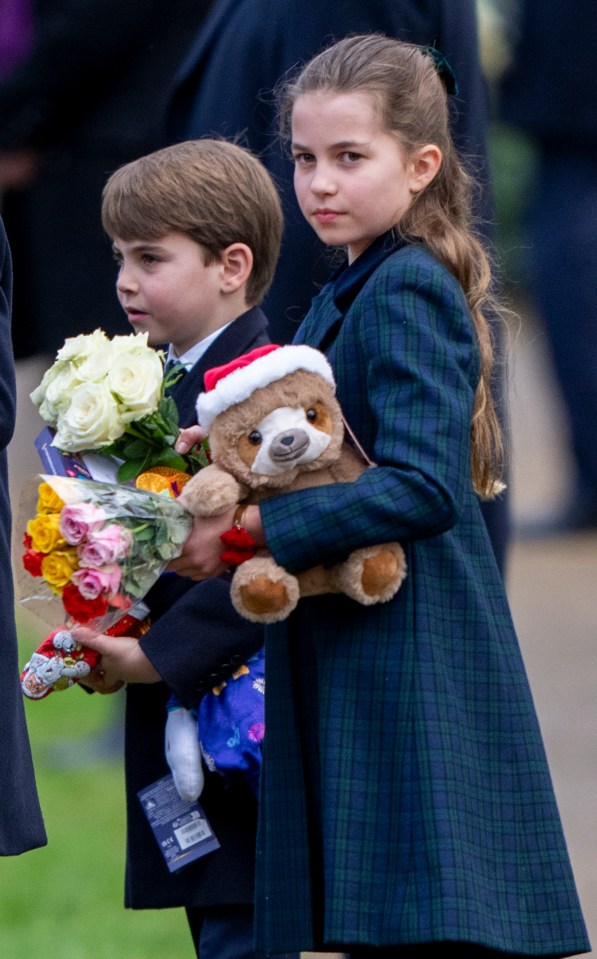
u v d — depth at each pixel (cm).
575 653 2683
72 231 2122
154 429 1198
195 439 1215
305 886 1111
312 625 1103
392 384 1059
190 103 1694
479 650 1089
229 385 1050
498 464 1162
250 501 1076
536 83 3338
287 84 1388
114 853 1933
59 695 2652
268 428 1048
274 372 1048
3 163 2127
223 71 1628
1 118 2109
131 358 1196
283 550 1039
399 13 1534
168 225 1310
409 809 1044
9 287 1229
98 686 1275
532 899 1067
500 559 1564
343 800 1050
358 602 1073
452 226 1134
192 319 1336
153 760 1309
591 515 3553
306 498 1042
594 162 3369
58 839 1969
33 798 1228
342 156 1110
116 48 2105
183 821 1273
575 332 3425
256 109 1605
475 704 1082
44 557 1070
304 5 1559
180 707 1269
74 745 2331
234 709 1244
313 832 1116
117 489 1088
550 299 3441
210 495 1048
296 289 1574
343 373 1094
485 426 1140
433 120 1138
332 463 1070
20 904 1800
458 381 1060
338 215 1113
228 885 1270
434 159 1134
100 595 1071
